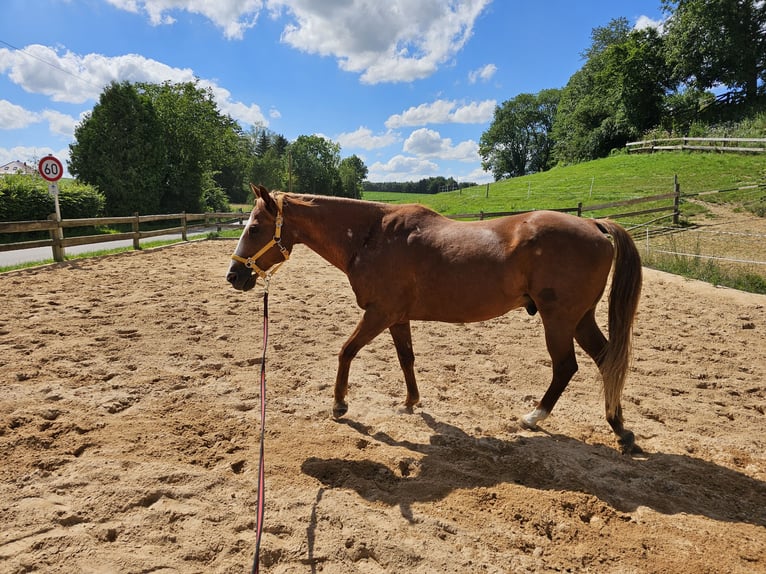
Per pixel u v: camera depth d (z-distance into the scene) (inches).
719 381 190.7
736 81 1427.2
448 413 158.2
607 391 133.9
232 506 102.0
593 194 872.3
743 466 129.9
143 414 145.6
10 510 96.1
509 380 190.5
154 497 103.3
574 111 1937.7
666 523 102.5
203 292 323.9
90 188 878.4
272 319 263.3
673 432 148.7
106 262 440.1
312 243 155.5
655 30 1604.3
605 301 332.8
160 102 1282.0
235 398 161.3
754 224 543.5
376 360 208.2
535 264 131.9
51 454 119.1
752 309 295.4
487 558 90.0
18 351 193.3
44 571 80.7
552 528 100.0
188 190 1306.6
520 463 127.2
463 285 136.7
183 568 83.8
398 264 141.7
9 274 351.3
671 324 268.8
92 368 180.4
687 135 1291.8
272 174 2209.6
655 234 547.2
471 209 949.2
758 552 93.7
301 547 90.0
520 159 2913.4
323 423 146.8
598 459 130.4
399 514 102.3
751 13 1365.7
